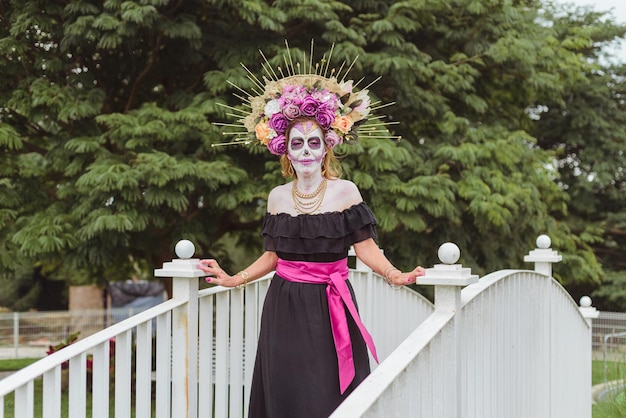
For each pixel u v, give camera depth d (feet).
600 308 60.23
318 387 9.83
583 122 53.52
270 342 10.15
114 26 25.13
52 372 7.34
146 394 9.42
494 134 31.40
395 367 7.02
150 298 71.77
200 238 28.40
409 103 28.66
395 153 26.81
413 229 27.50
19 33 27.09
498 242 31.53
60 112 25.81
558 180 57.16
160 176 24.66
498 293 12.33
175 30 25.95
